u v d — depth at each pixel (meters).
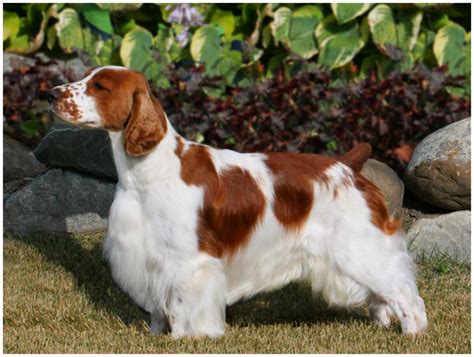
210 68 13.34
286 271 7.84
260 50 13.21
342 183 7.76
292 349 7.47
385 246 7.73
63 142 11.34
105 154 11.27
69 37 13.44
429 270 10.24
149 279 7.47
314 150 12.28
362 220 7.70
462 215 10.79
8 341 7.72
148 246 7.40
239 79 13.44
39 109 12.80
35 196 11.45
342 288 7.73
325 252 7.71
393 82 12.36
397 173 12.05
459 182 10.70
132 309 8.83
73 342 7.68
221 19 13.49
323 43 13.31
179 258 7.30
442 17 13.56
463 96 13.44
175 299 7.34
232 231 7.53
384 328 8.04
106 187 11.43
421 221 10.96
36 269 10.07
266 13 13.15
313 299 8.92
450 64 13.37
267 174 7.69
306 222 7.73
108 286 9.59
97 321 8.43
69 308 8.70
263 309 8.97
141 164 7.31
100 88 7.22
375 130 12.13
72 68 13.47
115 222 7.56
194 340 7.35
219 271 7.39
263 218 7.60
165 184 7.32
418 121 12.19
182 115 12.04
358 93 12.40
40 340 7.76
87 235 11.40
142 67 13.32
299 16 13.41
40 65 12.73
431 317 8.49
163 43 13.46
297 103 12.55
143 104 7.20
